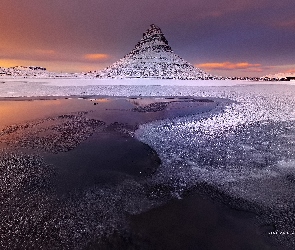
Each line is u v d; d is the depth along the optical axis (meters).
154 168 7.67
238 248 4.38
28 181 6.75
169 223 5.07
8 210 5.42
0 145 9.64
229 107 18.27
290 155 8.60
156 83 46.12
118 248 4.36
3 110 16.78
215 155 8.67
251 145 9.65
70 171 7.42
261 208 5.61
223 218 5.25
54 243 4.48
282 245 4.47
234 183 6.74
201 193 6.26
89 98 24.00
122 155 8.74
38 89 30.80
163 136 10.92
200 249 4.34
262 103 19.84
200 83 48.97
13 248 4.34
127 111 17.09
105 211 5.47
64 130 11.91
